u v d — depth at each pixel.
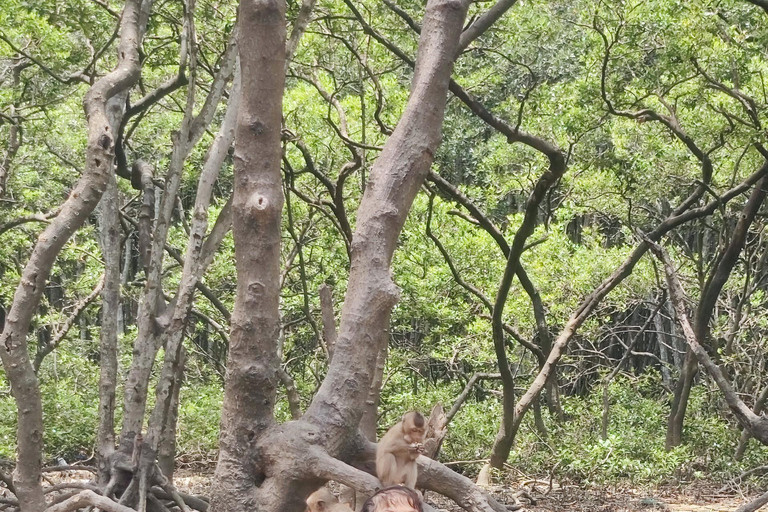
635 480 12.79
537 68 17.48
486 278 15.44
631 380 18.03
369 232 4.66
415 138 4.80
